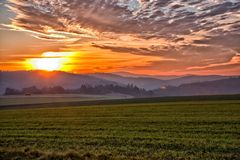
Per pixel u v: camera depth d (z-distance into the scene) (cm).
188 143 2692
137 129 3722
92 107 8750
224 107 6272
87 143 2881
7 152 2370
